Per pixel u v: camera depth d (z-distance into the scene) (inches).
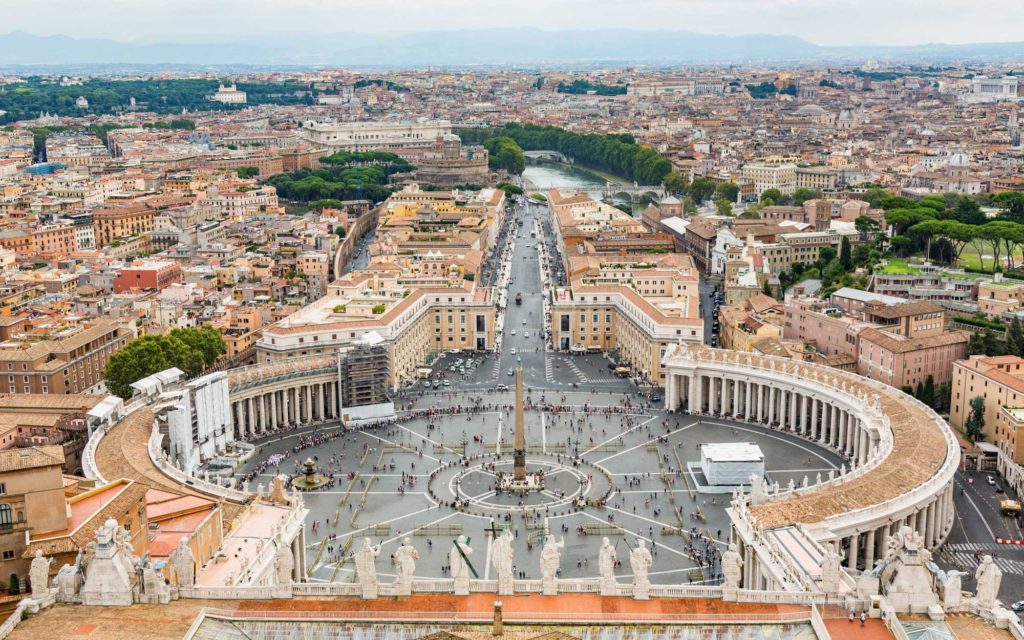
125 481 7460.6
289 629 5841.5
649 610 5954.7
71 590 5989.2
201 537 7391.7
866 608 5831.7
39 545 6466.5
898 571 5821.9
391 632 5812.0
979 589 5767.7
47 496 6569.9
